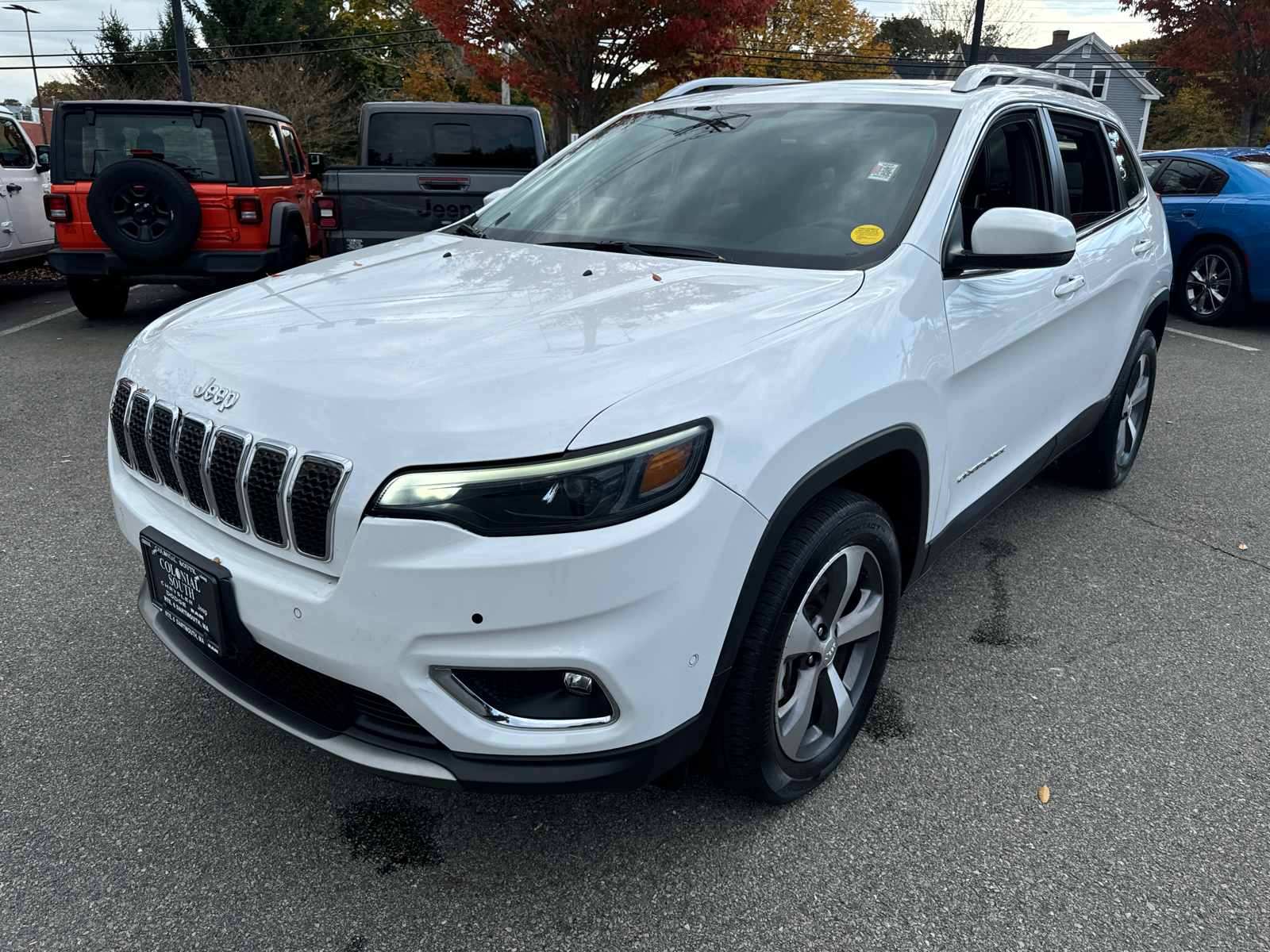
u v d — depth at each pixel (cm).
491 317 213
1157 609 347
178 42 2078
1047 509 444
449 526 166
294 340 207
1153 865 220
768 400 190
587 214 301
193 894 204
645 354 189
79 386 620
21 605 326
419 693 175
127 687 279
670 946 194
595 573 167
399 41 4153
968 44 4884
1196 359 760
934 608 345
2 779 238
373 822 227
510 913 201
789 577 200
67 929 193
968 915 204
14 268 908
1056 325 324
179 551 203
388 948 192
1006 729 271
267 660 203
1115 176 400
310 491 177
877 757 257
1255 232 836
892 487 248
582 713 180
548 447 167
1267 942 198
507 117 874
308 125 3027
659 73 1577
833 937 197
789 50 4166
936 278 249
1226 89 2503
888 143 282
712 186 290
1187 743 268
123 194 733
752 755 210
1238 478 491
